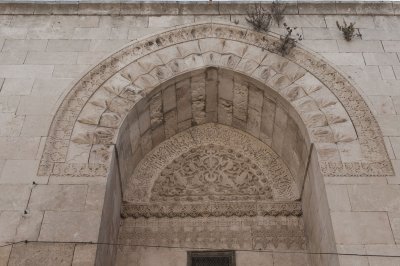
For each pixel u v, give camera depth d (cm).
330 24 1100
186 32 1085
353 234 756
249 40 1071
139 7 1130
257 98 1045
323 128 912
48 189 813
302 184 989
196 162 1103
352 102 950
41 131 896
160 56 1045
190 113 1120
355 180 827
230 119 1137
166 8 1126
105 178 835
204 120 1150
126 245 963
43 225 765
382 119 916
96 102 955
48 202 795
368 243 745
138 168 1079
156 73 1014
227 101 1099
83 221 771
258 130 1110
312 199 909
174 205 1012
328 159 860
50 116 920
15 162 849
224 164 1098
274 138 1083
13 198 800
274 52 1044
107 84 988
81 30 1089
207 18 1111
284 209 1002
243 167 1091
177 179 1072
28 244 742
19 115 923
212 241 966
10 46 1052
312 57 1028
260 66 1026
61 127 910
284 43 1032
